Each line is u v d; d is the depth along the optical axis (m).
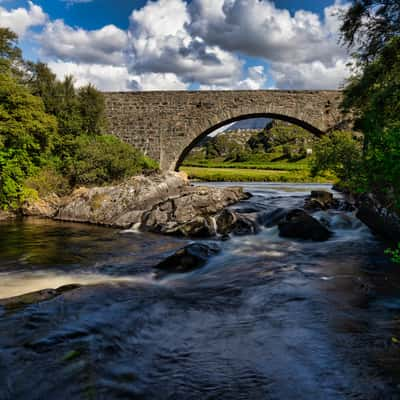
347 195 18.44
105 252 8.47
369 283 5.57
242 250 8.30
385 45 10.10
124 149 19.69
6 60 16.48
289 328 3.94
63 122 18.64
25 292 5.48
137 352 3.40
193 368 3.14
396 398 2.65
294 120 24.50
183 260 6.91
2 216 13.77
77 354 3.19
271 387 2.85
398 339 3.62
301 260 7.23
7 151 14.13
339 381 2.90
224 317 4.32
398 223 7.66
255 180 39.19
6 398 2.61
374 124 7.38
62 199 15.29
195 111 23.69
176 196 13.28
